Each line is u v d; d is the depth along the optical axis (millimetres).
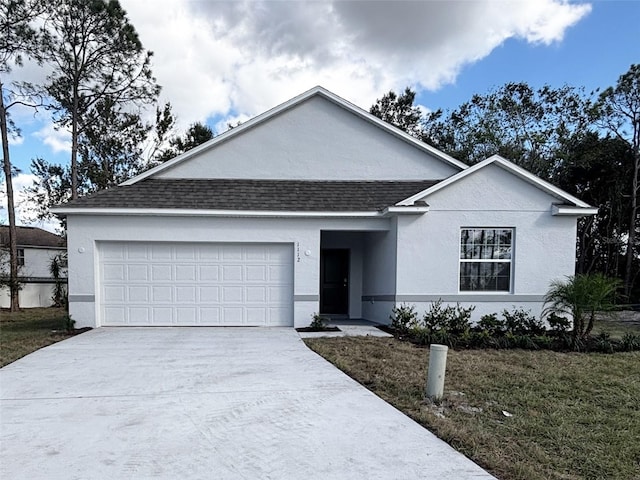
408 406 4715
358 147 12594
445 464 3314
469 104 28266
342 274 13289
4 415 4301
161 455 3396
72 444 3602
